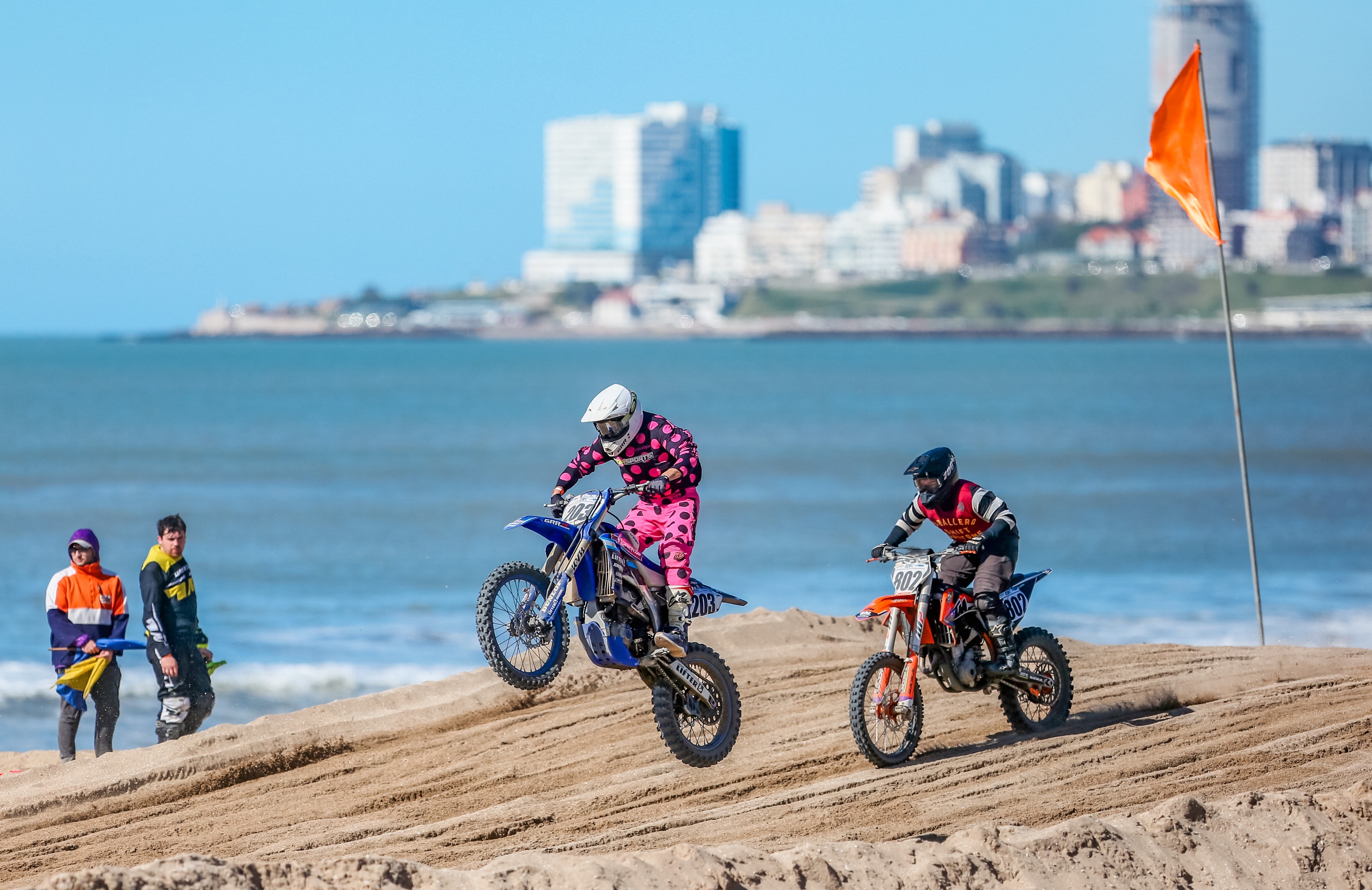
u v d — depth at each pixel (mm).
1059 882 25234
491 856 27938
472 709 40125
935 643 34906
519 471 176125
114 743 51656
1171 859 26422
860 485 156250
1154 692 40406
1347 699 39125
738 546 107312
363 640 70812
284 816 31344
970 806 30578
